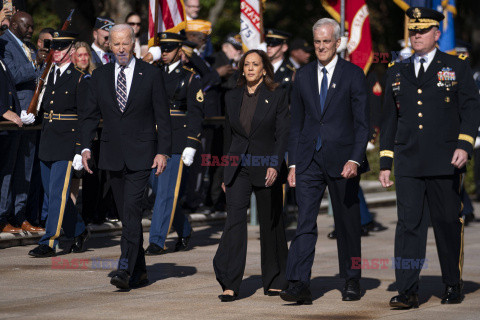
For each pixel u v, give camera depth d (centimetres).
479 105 1170
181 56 1694
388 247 1766
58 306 1154
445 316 1121
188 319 1084
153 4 1705
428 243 1822
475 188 2853
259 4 1930
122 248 1249
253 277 1406
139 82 1261
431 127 1177
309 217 1209
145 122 1270
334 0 2044
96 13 2758
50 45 1573
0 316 1088
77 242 1608
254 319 1091
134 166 1250
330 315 1123
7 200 1644
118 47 1256
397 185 1196
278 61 1852
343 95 1209
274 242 1246
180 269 1467
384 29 3988
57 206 1552
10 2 1688
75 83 1552
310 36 4009
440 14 1179
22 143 1653
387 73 1220
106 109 1266
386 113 1214
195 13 2133
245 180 1227
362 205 1941
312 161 1222
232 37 2212
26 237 1673
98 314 1106
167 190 1608
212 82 2058
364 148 1201
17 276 1369
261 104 1219
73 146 1555
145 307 1154
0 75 1568
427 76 1183
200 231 1978
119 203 1280
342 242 1233
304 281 1183
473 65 4222
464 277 1421
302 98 1231
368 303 1207
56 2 2764
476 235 1980
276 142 1224
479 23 4259
